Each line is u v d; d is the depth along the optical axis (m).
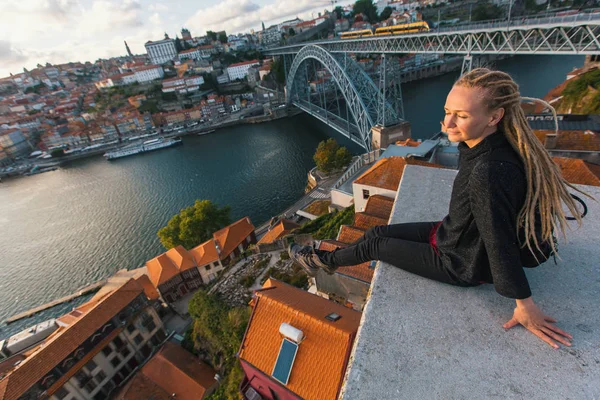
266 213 52.44
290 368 9.90
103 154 106.50
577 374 1.71
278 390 10.45
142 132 119.19
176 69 173.75
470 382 1.77
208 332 20.45
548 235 1.83
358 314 11.08
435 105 75.62
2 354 31.05
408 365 1.91
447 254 2.20
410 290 2.42
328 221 30.34
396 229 2.69
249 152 79.88
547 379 1.72
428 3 135.00
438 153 26.66
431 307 2.25
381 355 2.00
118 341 25.45
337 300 15.36
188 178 71.19
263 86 131.00
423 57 116.38
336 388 9.20
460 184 1.96
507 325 2.02
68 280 46.34
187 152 90.44
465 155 1.94
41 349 22.31
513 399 1.66
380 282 2.54
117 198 68.38
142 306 27.25
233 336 18.81
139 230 54.81
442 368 1.86
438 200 3.78
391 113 49.91
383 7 163.50
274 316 11.01
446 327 2.10
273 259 23.58
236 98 130.12
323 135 82.06
